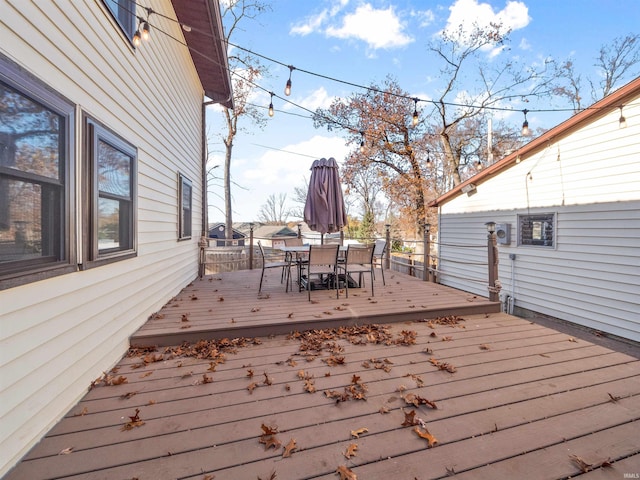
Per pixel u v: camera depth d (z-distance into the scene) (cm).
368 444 159
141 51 332
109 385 217
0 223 144
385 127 1290
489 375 232
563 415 183
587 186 511
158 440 162
